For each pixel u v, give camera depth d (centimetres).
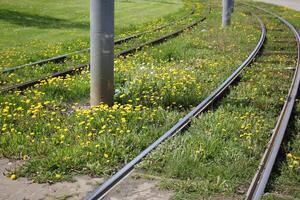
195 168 512
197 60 1180
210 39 1559
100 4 729
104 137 588
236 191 472
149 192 464
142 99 804
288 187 488
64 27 1925
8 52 1307
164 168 514
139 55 1233
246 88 876
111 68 753
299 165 531
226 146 577
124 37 1616
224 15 1983
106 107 708
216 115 693
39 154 555
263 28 1814
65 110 738
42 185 485
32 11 2331
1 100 754
